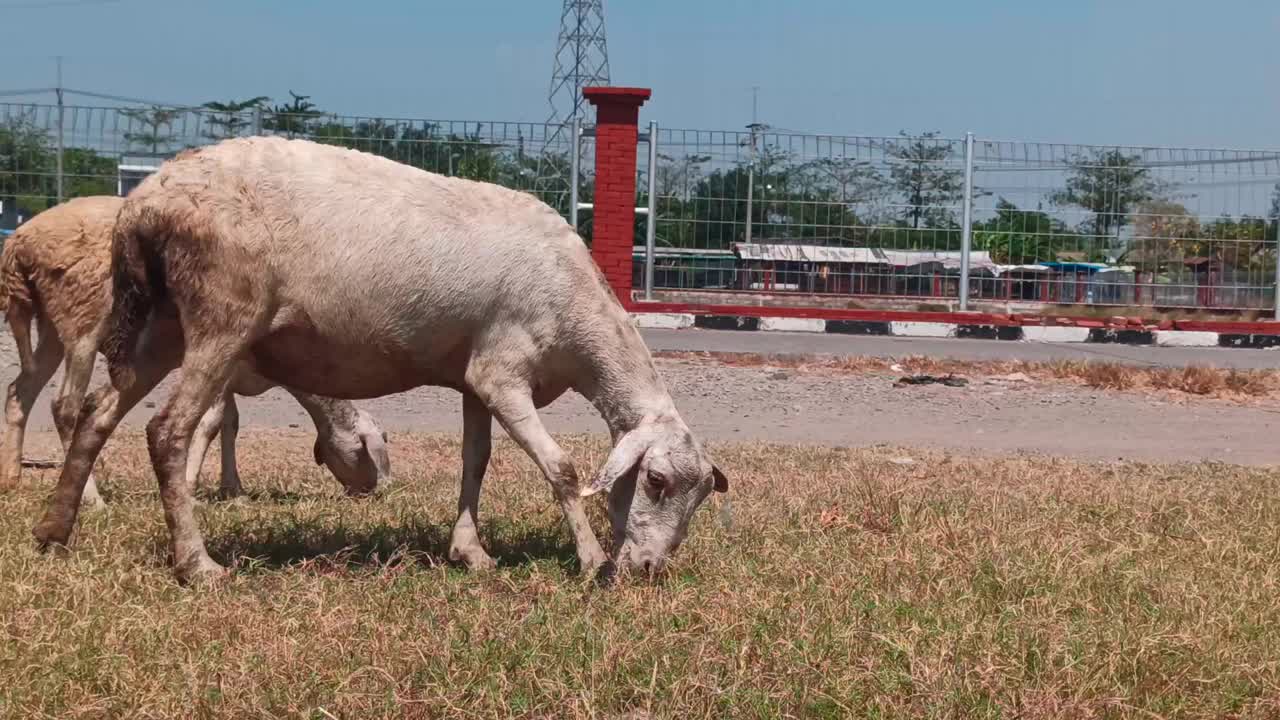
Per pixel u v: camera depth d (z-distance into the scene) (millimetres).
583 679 4785
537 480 9328
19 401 8438
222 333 6141
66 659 4734
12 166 20469
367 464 8836
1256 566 6965
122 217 6191
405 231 6246
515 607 5688
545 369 6543
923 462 10984
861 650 5227
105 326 6367
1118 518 8188
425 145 21203
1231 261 23281
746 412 14133
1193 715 4805
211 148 6246
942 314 22281
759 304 22469
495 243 6371
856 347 19766
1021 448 12492
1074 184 22922
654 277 22219
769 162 22234
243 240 6074
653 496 6312
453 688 4625
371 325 6297
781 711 4664
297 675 4723
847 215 22484
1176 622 5695
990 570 6484
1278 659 5238
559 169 21641
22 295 8219
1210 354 20719
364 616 5414
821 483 9273
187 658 4832
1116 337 22469
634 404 6488
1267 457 12383
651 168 21953
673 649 5078
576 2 48094
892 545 7004
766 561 6703
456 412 13695
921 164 22547
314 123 20938
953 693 4730
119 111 20516
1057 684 4910
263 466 10203
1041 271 22953
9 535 6582
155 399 13719
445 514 7910
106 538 6676
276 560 6742
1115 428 13906
